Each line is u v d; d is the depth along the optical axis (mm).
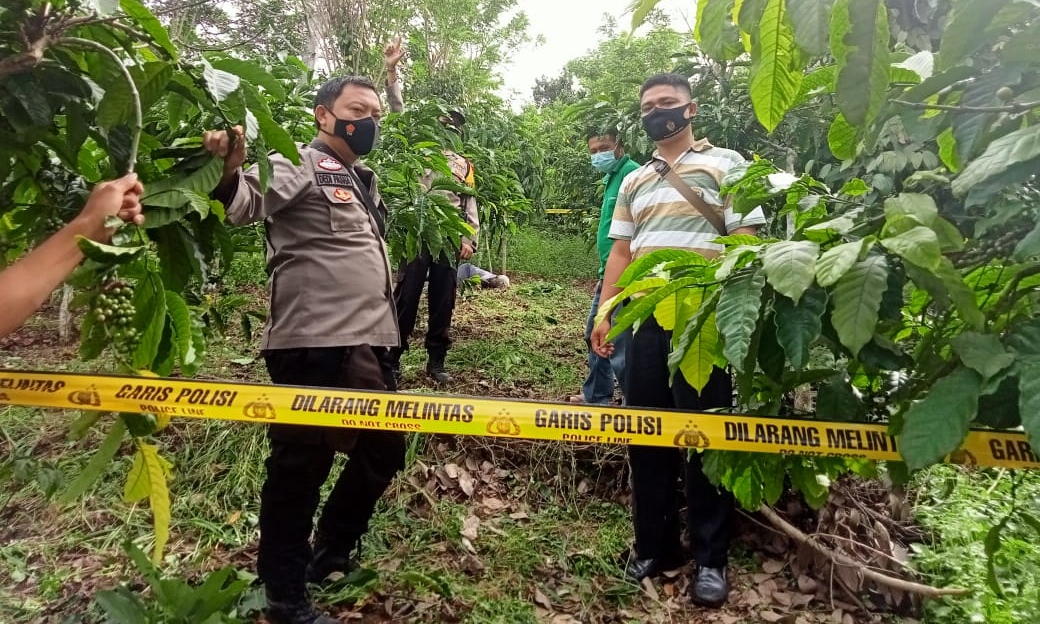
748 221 2184
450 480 2783
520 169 8250
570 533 2572
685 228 2221
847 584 2236
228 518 2482
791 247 1065
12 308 1103
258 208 1652
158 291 1407
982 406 1097
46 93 1191
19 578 2129
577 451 2982
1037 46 996
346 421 1492
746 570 2412
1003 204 1089
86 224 1177
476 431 1503
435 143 3473
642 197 2338
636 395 2207
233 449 2789
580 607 2186
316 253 1840
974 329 1141
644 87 2303
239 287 5145
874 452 1315
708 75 4070
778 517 2461
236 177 1488
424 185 3674
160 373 1582
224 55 1412
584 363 4406
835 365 1603
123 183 1215
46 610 1993
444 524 2521
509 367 4094
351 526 2102
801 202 1384
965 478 2662
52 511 2447
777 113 1084
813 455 1385
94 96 1262
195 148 1421
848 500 2525
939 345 1194
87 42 1161
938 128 1178
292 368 1851
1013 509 1392
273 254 1883
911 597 2141
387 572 2252
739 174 1611
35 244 1444
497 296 6590
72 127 1245
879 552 2258
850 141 1284
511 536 2508
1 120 1215
